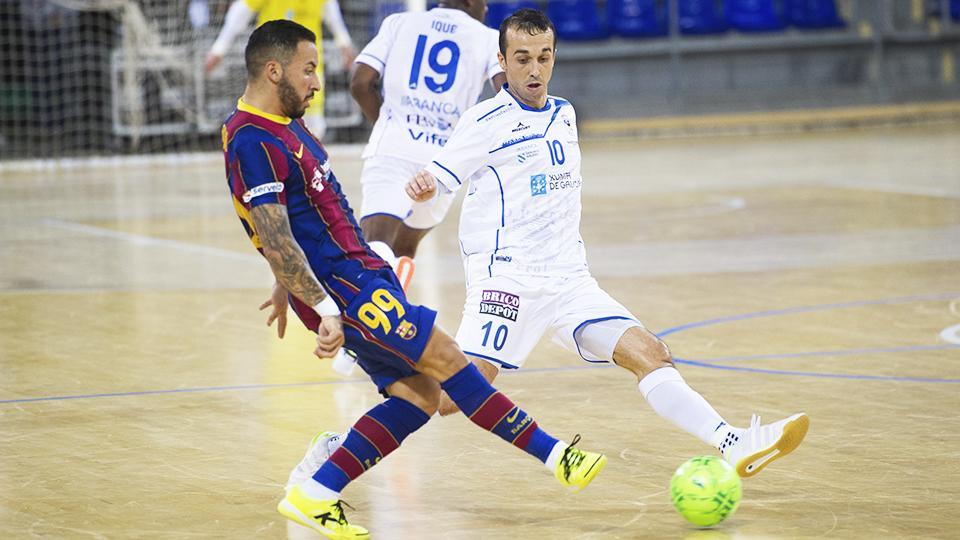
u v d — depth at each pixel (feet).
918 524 45.03
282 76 43.98
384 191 76.02
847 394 65.57
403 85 76.18
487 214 52.42
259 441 58.70
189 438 59.31
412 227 77.46
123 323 90.07
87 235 141.59
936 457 53.78
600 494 49.67
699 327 84.84
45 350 80.94
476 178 53.01
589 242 129.70
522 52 51.72
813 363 73.20
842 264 111.14
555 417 62.13
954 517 45.78
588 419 61.72
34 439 59.41
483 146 51.75
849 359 74.08
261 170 43.78
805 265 111.24
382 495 50.01
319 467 48.75
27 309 96.22
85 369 75.20
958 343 77.82
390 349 44.91
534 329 52.03
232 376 72.84
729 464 47.32
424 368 45.39
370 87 76.64
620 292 99.60
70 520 47.14
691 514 45.01
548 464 46.06
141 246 132.26
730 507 45.09
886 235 128.26
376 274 45.70
